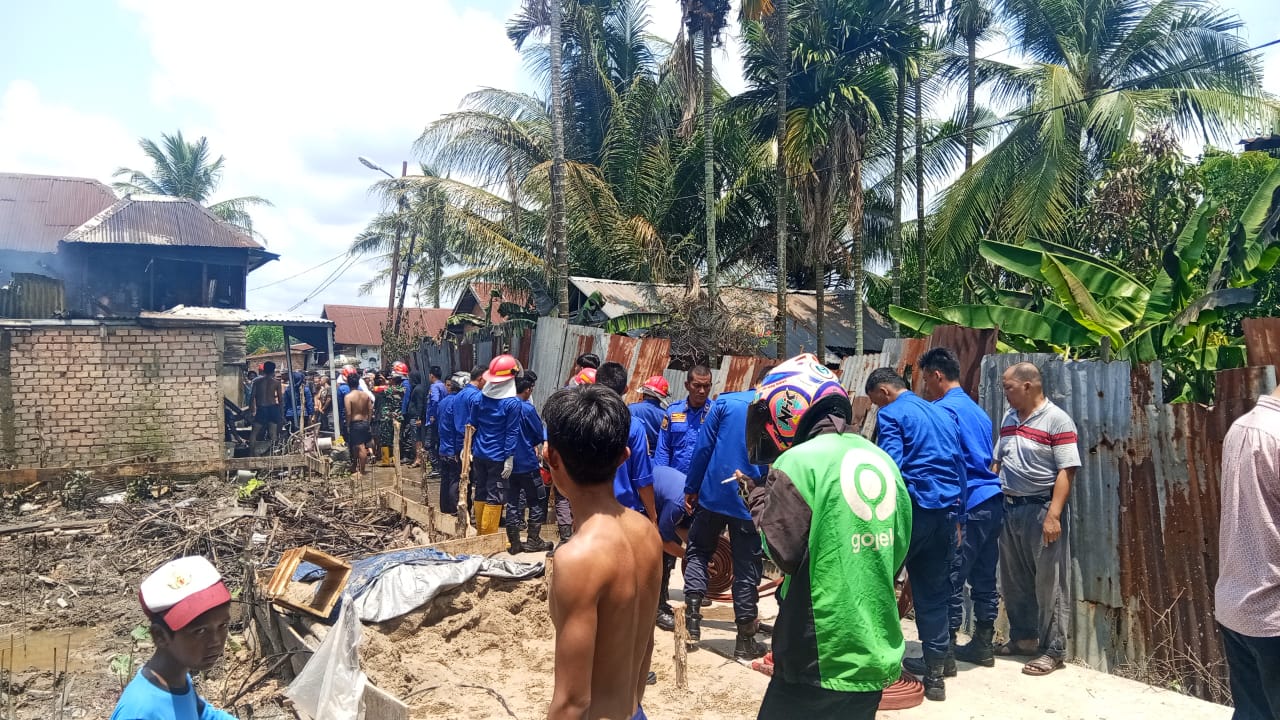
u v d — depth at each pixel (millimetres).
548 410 2281
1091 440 5227
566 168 19672
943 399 5238
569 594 2100
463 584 5969
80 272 18672
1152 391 4945
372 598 5781
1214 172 11914
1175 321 6250
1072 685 4859
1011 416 5352
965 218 16391
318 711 4480
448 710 4695
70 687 5703
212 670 5781
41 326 13914
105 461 14281
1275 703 2904
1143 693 4703
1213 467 4641
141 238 18547
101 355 14305
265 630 6023
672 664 5258
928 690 4672
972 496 5086
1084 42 18062
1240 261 6656
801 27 15305
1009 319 7090
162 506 10930
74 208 23656
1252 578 2926
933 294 20875
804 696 2686
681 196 22141
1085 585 5234
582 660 2084
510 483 7949
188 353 14812
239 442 17219
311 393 20734
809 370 3393
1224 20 17328
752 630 5355
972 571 5160
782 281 14836
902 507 2783
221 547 8797
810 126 14617
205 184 38719
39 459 13875
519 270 20625
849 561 2652
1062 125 15047
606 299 17609
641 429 5648
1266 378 4418
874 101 15953
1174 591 4809
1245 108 16281
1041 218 15000
